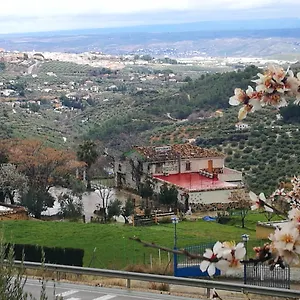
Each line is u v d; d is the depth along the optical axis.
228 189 50.28
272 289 16.17
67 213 45.50
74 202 49.41
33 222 31.09
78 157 60.16
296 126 75.19
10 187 47.22
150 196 52.97
